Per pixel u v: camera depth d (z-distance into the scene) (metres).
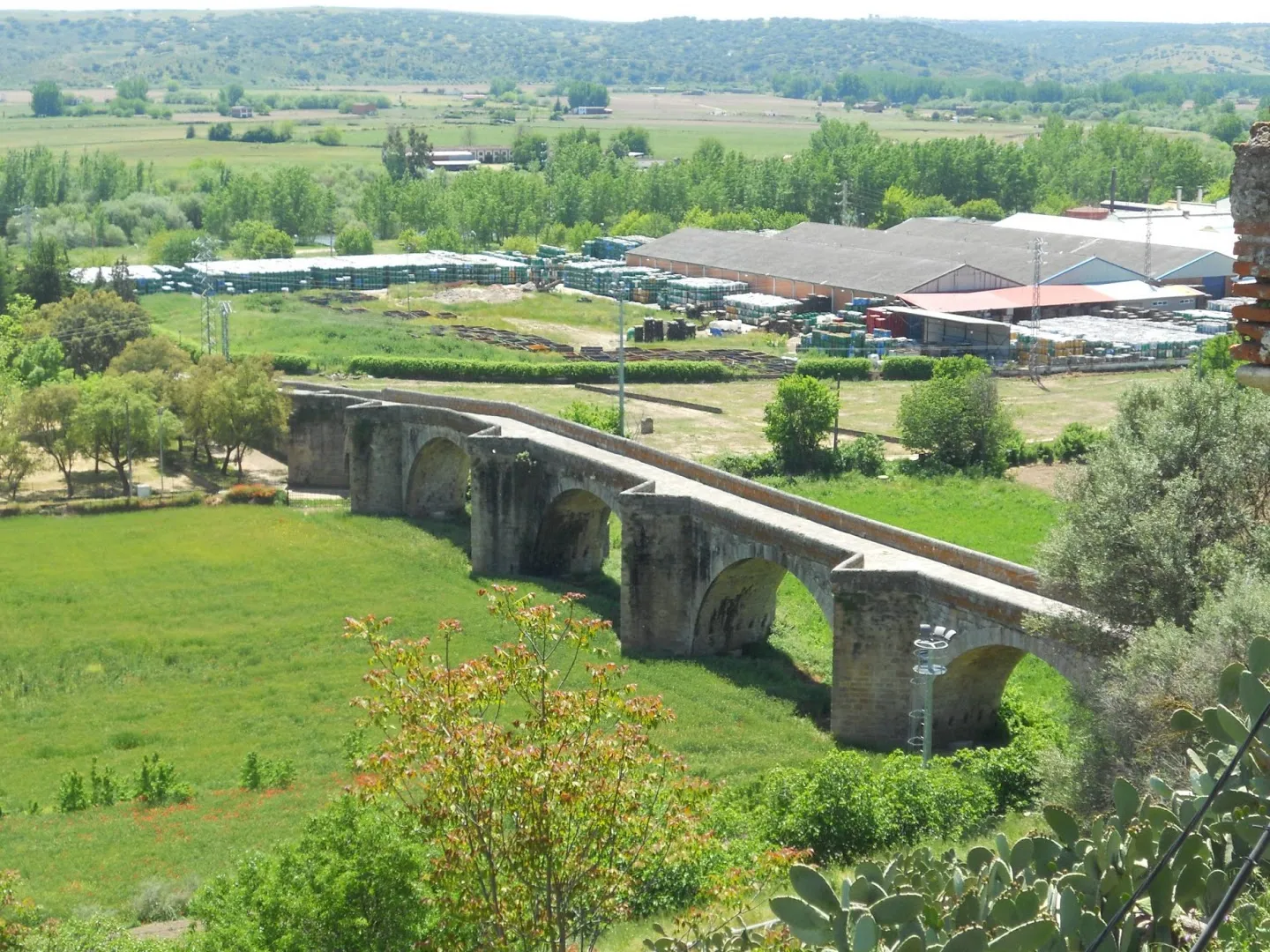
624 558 74.12
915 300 158.50
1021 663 68.19
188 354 129.88
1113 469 52.84
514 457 87.38
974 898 19.83
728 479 76.06
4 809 55.53
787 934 25.16
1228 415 52.97
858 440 105.62
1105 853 19.52
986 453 104.19
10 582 84.69
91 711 66.25
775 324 160.12
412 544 93.56
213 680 70.06
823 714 64.31
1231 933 19.59
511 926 29.27
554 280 195.00
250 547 92.19
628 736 30.12
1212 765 20.83
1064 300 162.62
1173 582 49.06
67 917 43.62
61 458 107.56
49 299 159.88
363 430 101.50
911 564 61.12
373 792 30.73
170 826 52.50
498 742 29.30
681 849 30.92
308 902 32.69
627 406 126.00
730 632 74.25
